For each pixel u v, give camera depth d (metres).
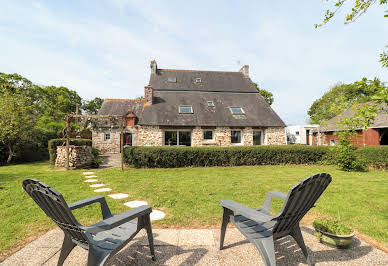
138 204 3.88
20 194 4.50
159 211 3.50
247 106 14.91
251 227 1.98
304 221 3.08
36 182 1.45
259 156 9.12
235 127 13.42
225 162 8.90
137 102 18.59
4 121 9.88
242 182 5.69
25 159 11.66
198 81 16.95
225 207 2.24
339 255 2.15
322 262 2.03
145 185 5.36
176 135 13.04
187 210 3.51
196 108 14.03
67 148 8.18
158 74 17.03
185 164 8.66
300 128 23.28
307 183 1.61
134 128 17.00
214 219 3.13
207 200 4.06
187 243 2.42
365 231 2.74
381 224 2.96
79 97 31.52
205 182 5.69
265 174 6.94
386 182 5.74
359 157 7.82
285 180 5.97
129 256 2.13
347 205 3.78
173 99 14.66
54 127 14.68
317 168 8.31
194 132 12.93
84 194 4.58
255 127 13.59
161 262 2.03
